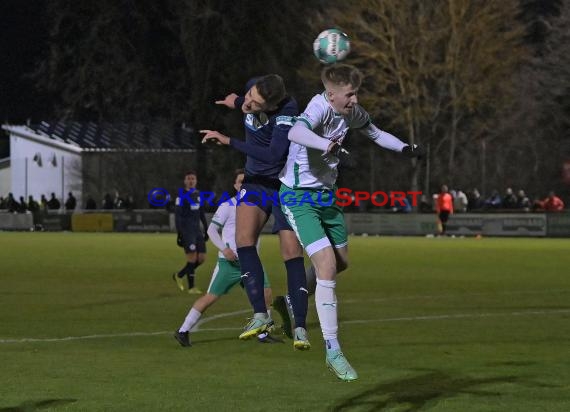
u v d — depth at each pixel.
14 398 20.58
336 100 19.81
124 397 20.72
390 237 108.38
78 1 146.25
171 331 31.84
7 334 31.16
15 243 94.50
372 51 130.38
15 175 154.75
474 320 34.81
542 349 27.72
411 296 44.06
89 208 131.75
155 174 142.38
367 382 22.48
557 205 106.31
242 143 21.72
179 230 46.28
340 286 49.25
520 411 19.33
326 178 20.39
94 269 61.31
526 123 131.38
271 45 142.62
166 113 154.88
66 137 159.12
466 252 78.44
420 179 129.50
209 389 21.62
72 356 26.39
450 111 135.75
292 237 21.67
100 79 148.25
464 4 129.62
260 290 21.84
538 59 137.75
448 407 19.67
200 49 143.00
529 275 55.91
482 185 118.00
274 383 22.36
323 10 140.25
